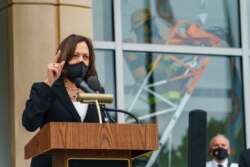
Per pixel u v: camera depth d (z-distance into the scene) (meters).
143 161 16.70
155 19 17.14
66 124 7.47
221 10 17.69
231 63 17.64
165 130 16.95
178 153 16.97
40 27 14.51
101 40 16.70
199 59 17.39
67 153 7.68
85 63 8.84
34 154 8.12
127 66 16.80
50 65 8.31
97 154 7.75
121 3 16.91
